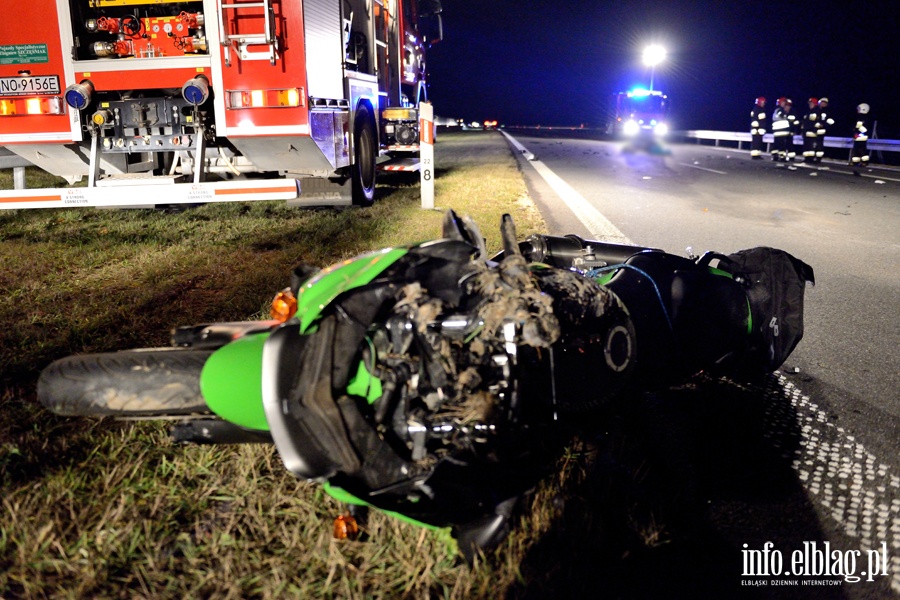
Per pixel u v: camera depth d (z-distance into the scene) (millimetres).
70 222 9359
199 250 7539
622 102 37062
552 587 2525
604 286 3547
